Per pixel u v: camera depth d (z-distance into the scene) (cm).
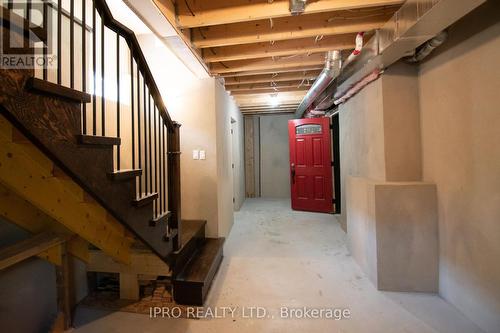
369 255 231
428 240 207
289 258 283
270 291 217
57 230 177
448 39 185
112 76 267
